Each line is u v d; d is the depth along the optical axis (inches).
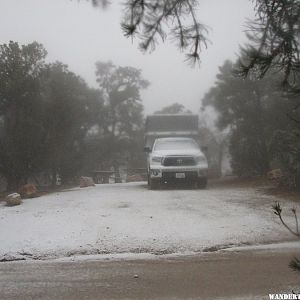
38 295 223.1
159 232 358.0
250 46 132.0
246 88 722.2
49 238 343.6
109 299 216.8
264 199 507.8
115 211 444.5
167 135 802.2
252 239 339.6
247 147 733.3
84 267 275.6
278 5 129.9
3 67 660.7
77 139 853.8
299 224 380.5
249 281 239.8
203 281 242.7
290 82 144.8
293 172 562.6
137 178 1043.3
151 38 136.4
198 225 379.9
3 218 418.6
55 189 719.1
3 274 262.2
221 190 613.6
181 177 634.8
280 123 647.1
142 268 271.3
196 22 136.3
